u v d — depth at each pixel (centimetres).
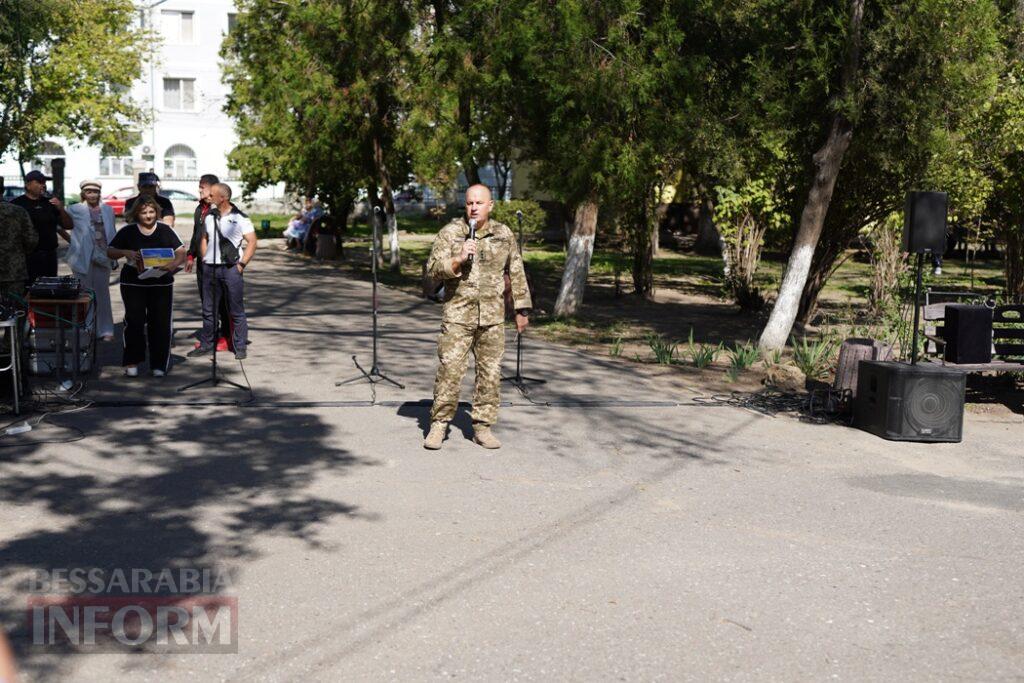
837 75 1236
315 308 1656
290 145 2505
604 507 671
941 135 1230
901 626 504
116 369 1081
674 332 1572
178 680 426
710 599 528
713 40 1533
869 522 661
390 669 441
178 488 687
